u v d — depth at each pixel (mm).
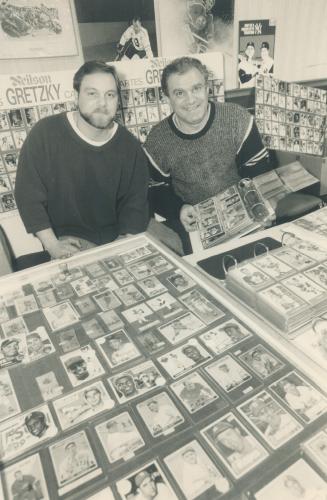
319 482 488
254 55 1904
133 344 749
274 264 959
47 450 557
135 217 1652
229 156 1854
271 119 2062
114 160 1559
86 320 834
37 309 886
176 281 947
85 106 1435
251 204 1639
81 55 1561
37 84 1495
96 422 593
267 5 1820
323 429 550
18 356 744
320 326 788
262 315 846
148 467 521
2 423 605
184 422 579
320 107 2195
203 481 498
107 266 1048
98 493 496
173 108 1707
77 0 1467
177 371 673
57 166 1504
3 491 507
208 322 790
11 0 1375
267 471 504
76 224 1653
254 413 583
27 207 1514
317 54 2078
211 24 1742
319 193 1966
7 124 1496
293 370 653
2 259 1450
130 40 1618
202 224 1599
